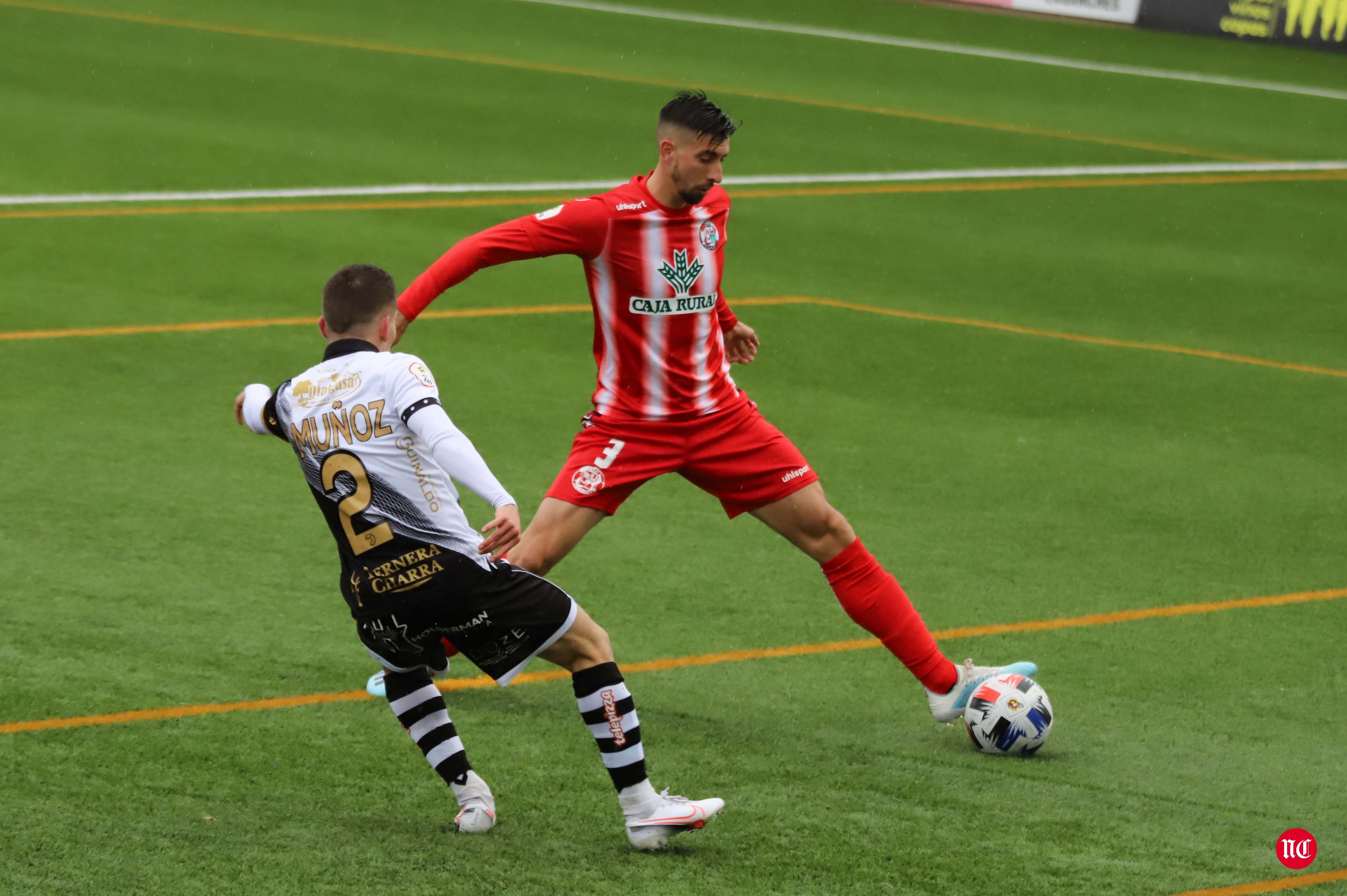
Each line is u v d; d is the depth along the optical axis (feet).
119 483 81.46
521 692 61.87
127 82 184.14
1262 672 66.95
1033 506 87.40
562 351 111.65
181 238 131.64
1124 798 53.88
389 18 232.73
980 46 246.47
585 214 54.49
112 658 61.00
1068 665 66.85
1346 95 230.27
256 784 51.37
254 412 47.70
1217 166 187.73
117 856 45.70
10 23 204.85
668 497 85.81
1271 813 53.01
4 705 56.03
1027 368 114.52
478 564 46.09
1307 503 90.12
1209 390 111.86
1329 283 143.64
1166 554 81.20
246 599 68.23
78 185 144.77
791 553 78.64
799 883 46.24
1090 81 229.04
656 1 262.26
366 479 45.27
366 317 46.80
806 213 156.15
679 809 47.09
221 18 221.87
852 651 67.41
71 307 111.96
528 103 191.83
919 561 78.43
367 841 47.60
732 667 64.95
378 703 58.90
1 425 88.58
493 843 47.88
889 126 196.44
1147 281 141.08
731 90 208.03
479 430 94.17
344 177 156.04
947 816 51.67
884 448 95.96
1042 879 47.29
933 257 144.15
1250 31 260.01
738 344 65.16
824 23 255.70
